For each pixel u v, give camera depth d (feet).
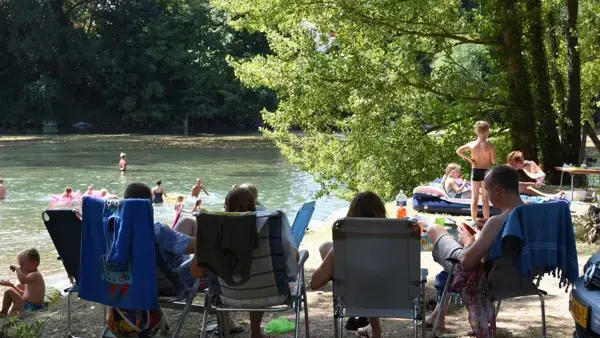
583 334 14.34
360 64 63.21
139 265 17.40
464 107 70.74
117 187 101.19
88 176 113.70
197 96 257.14
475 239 17.38
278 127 68.59
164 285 18.48
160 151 161.68
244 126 262.26
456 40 69.10
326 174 68.59
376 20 61.62
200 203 77.00
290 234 17.02
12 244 59.36
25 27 240.73
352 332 21.34
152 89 253.24
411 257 16.78
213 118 265.34
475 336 19.39
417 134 69.46
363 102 63.16
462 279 17.90
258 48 261.24
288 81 65.16
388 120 67.82
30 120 246.06
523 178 58.08
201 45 258.98
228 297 17.35
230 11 66.44
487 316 17.58
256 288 17.11
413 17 63.00
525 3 66.69
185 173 118.93
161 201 86.74
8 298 29.89
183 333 21.40
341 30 63.46
